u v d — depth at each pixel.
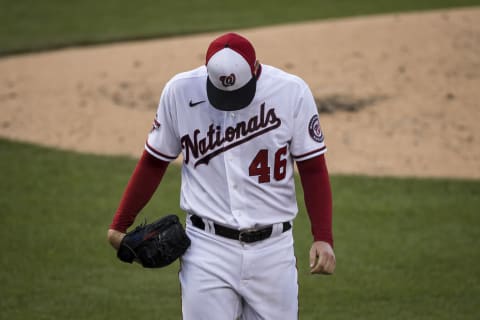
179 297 22.66
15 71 46.59
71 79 44.38
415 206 29.89
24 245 26.14
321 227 13.82
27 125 39.34
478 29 46.44
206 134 13.66
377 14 62.47
